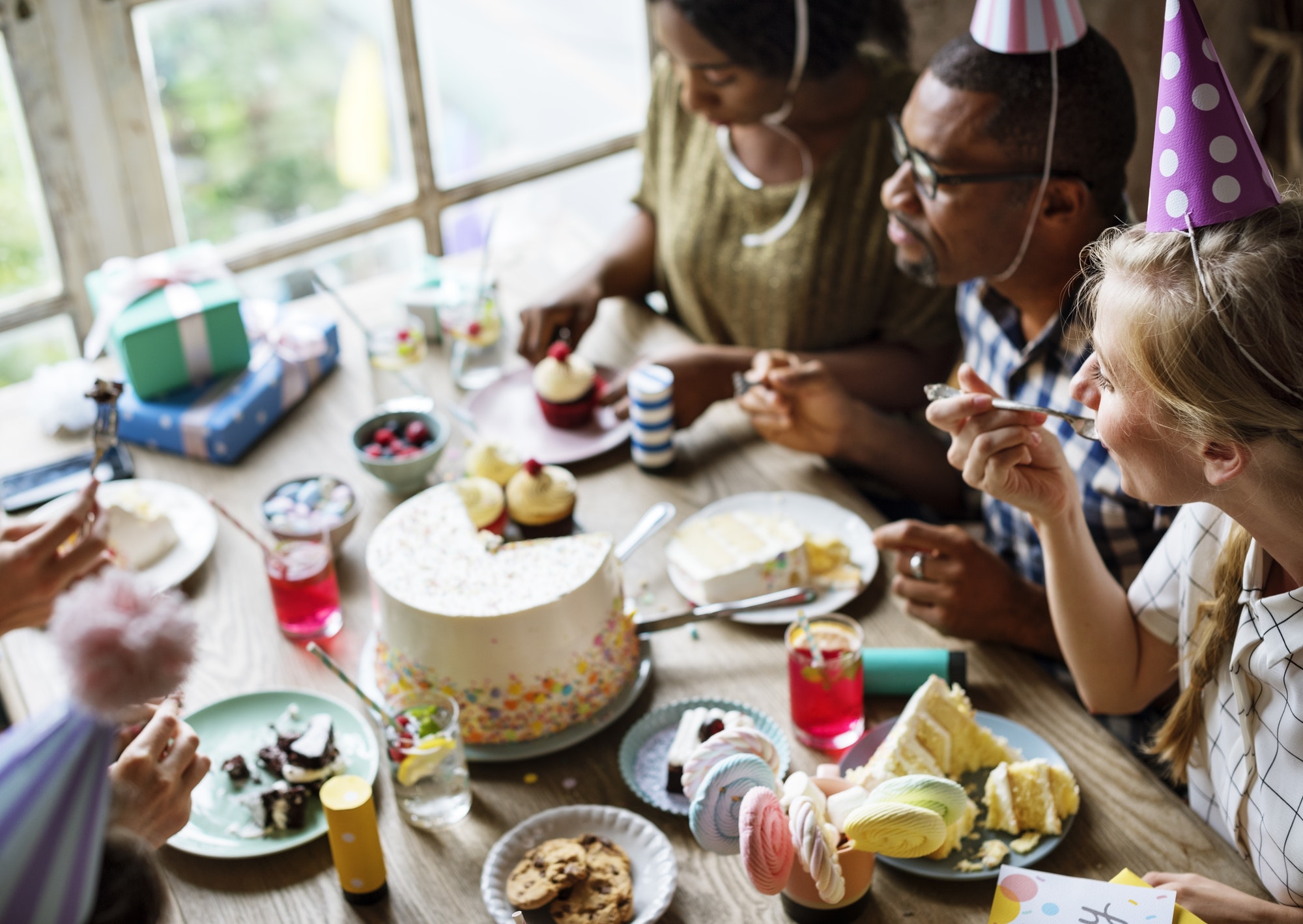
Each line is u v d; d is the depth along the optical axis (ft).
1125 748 4.04
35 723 1.93
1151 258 2.93
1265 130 8.61
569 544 4.29
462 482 5.11
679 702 4.23
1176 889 3.39
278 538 4.89
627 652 4.34
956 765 3.89
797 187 6.28
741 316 6.75
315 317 6.43
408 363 5.97
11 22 6.48
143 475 5.65
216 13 11.05
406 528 4.42
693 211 6.75
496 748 4.11
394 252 8.45
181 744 3.36
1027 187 4.61
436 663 4.04
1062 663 4.87
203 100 11.14
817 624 4.16
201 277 6.10
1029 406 3.77
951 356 6.46
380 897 3.61
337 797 3.50
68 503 4.10
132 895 2.20
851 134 6.14
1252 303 2.73
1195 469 3.10
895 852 3.20
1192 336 2.81
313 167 11.91
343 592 4.91
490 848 3.78
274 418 5.97
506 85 12.32
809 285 6.37
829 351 6.41
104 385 4.34
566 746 4.12
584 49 10.41
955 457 4.00
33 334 7.42
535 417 5.96
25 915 1.82
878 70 6.22
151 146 7.18
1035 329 5.18
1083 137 4.52
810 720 4.02
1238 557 3.46
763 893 3.08
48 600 4.06
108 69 6.86
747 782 3.11
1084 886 3.25
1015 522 5.31
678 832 3.79
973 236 4.76
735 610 4.53
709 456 5.68
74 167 6.98
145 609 1.93
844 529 5.08
